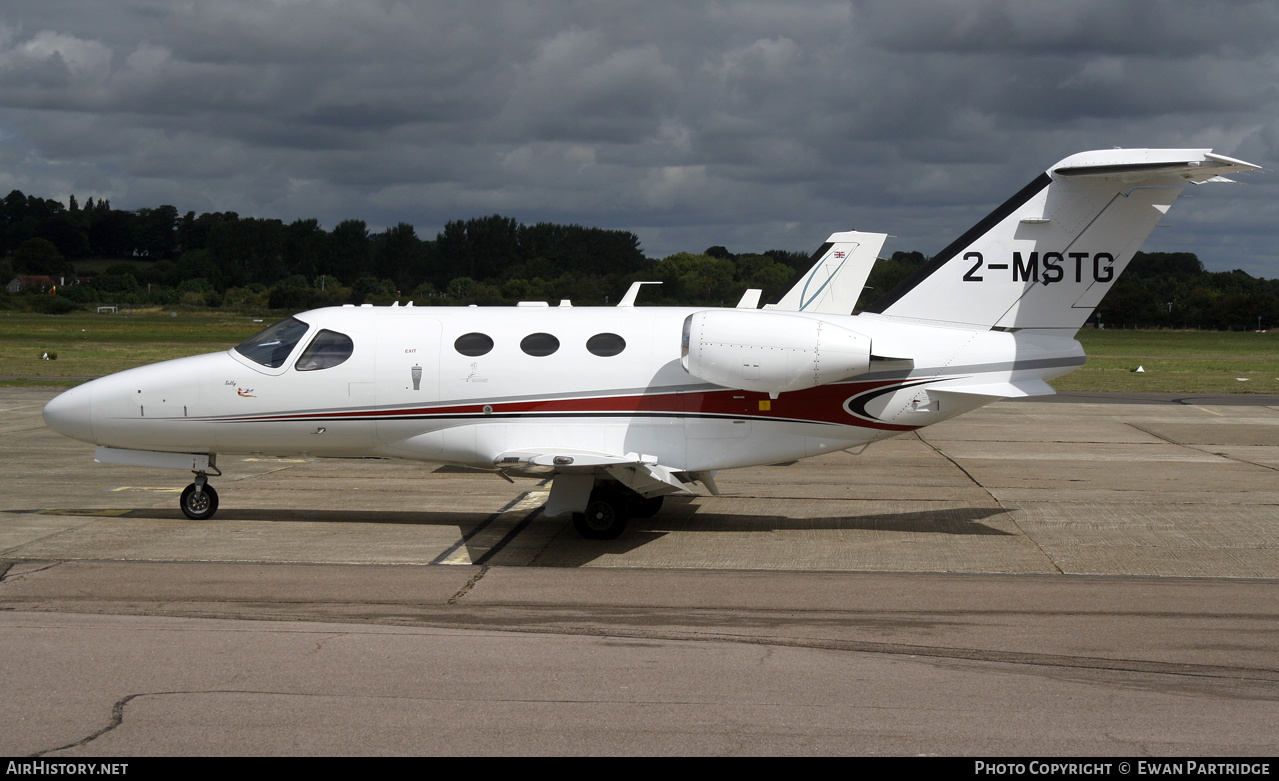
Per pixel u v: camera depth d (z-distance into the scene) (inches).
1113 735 510.3
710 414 989.8
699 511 1131.9
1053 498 1211.2
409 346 1011.9
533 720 521.0
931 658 627.5
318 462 1483.8
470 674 588.4
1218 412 2226.9
